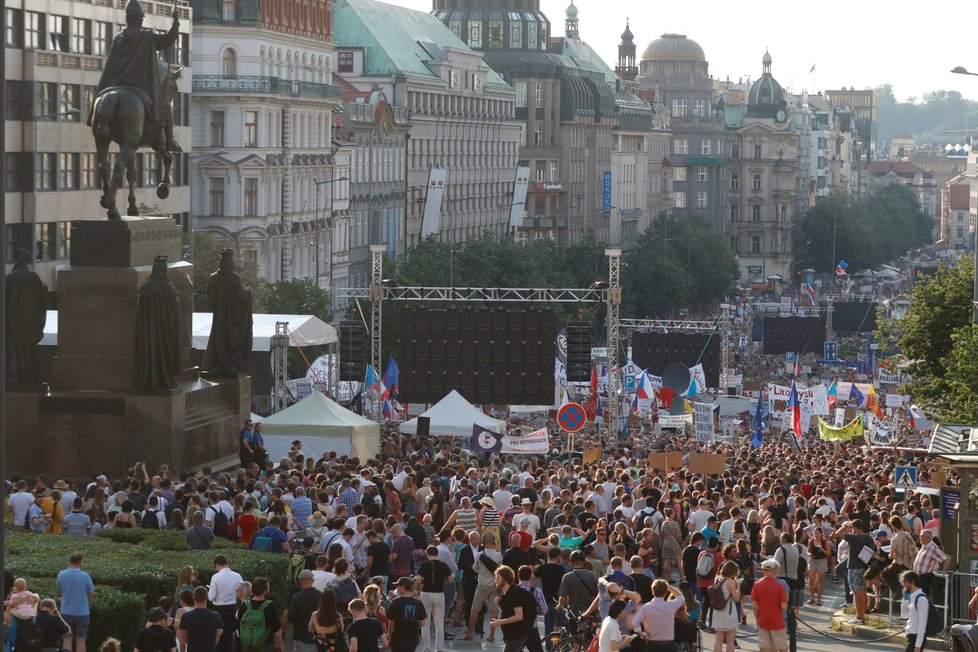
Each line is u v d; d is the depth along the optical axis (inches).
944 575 2994.6
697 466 4849.9
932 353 5472.4
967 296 5418.3
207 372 4589.1
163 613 2258.9
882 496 3809.1
